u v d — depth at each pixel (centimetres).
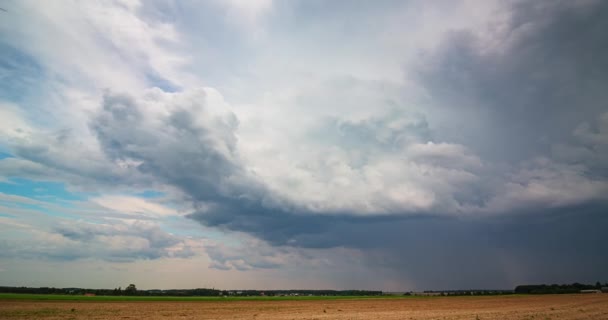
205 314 4603
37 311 4666
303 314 4744
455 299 11238
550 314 4650
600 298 10231
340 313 5000
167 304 6962
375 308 6381
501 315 4594
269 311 5312
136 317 4062
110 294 14575
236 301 9088
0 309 4944
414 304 7962
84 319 3747
